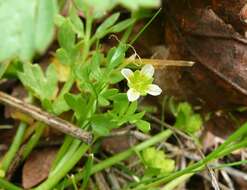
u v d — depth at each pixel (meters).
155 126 0.13
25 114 0.12
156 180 0.11
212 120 0.13
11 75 0.12
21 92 0.13
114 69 0.11
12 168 0.12
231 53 0.12
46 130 0.12
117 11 0.13
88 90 0.11
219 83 0.12
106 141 0.13
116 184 0.13
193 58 0.12
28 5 0.07
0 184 0.11
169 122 0.14
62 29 0.11
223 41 0.12
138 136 0.13
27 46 0.07
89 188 0.12
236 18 0.12
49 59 0.13
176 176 0.11
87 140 0.11
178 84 0.13
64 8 0.12
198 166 0.10
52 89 0.11
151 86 0.11
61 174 0.11
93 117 0.11
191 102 0.13
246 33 0.12
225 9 0.12
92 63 0.10
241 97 0.12
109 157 0.13
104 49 0.13
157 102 0.13
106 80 0.10
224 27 0.12
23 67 0.11
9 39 0.07
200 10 0.12
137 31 0.13
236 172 0.13
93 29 0.13
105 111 0.13
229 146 0.10
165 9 0.12
